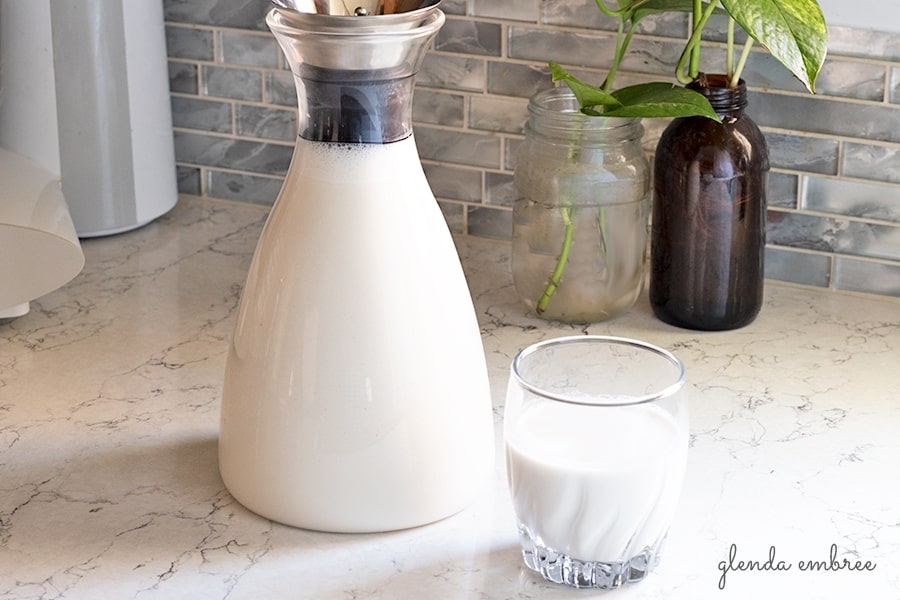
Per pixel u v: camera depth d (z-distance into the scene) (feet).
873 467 3.08
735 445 3.19
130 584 2.66
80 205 4.39
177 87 4.79
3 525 2.87
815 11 3.08
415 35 2.52
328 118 2.58
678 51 4.03
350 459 2.72
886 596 2.60
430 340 2.70
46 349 3.73
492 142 4.38
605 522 2.55
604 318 3.87
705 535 2.82
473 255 4.41
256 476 2.81
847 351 3.69
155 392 3.48
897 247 3.97
